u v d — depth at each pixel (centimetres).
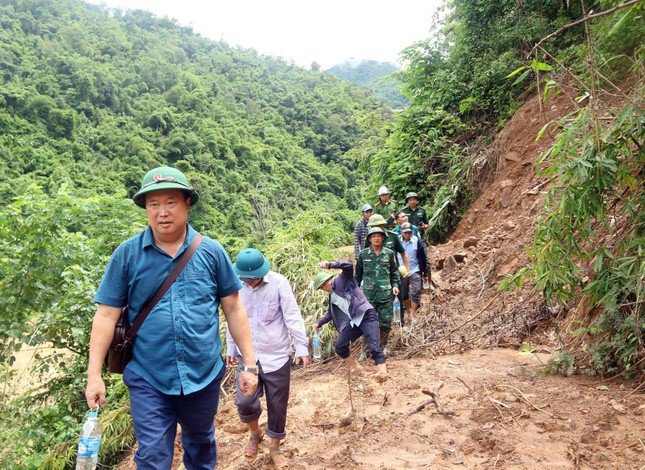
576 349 452
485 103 1223
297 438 404
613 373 405
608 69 551
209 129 7600
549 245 406
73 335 759
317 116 10531
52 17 10719
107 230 921
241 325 279
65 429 770
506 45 1221
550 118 945
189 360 252
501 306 641
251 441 390
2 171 5488
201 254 261
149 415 243
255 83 12125
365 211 879
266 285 362
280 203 6431
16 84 7081
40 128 6725
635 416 334
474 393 418
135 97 8712
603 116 387
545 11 1127
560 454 307
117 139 7106
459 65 1307
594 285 409
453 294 773
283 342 366
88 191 5678
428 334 633
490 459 314
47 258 788
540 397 386
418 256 761
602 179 372
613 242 440
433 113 1306
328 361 651
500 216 920
